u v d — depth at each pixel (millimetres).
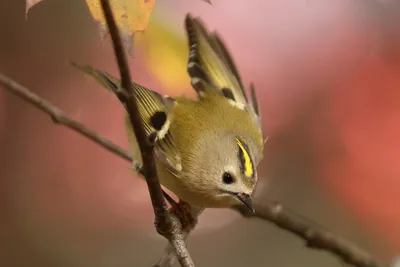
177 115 1830
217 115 1831
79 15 1871
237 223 1952
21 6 1878
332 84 1878
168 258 1779
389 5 1878
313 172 1896
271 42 1869
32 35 1878
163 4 1790
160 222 1758
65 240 1910
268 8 1862
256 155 1831
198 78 1833
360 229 1886
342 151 1879
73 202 1903
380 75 1874
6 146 1894
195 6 1833
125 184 1904
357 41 1877
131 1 1723
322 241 1835
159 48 1788
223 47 1846
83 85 1883
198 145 1820
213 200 1818
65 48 1874
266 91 1877
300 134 1889
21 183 1899
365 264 1833
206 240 1948
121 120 1886
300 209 1907
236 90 1847
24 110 1894
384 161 1871
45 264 1909
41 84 1881
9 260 1906
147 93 1830
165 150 1820
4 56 1880
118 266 1912
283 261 1943
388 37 1878
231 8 1857
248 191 1813
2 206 1900
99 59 1870
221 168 1815
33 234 1909
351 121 1875
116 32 1721
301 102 1882
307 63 1876
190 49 1807
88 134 1822
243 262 1941
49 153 1898
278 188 1920
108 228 1910
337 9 1876
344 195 1876
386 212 1871
